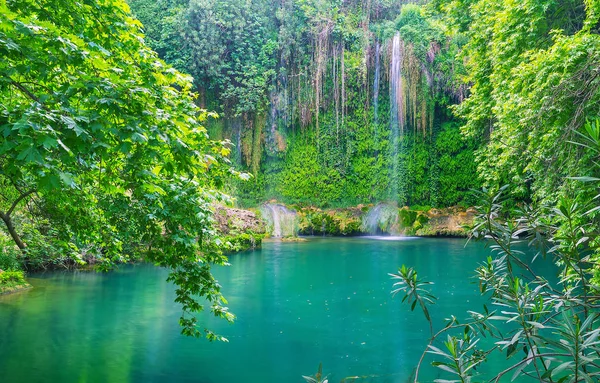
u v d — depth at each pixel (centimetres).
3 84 401
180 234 591
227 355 928
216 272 1789
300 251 2345
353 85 3297
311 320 1164
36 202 659
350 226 3066
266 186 3325
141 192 533
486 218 312
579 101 772
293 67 3312
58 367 851
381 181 3253
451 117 3219
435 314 1198
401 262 1994
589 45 838
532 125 848
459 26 1748
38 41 421
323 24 3272
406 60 3167
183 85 647
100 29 514
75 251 783
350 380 798
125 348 956
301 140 3331
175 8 3156
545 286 315
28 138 334
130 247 727
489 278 323
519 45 1268
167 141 464
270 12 3331
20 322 1118
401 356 918
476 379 782
